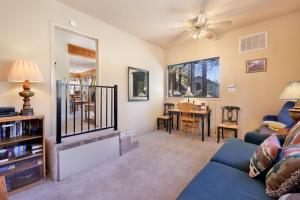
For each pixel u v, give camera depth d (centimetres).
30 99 235
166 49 519
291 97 225
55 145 207
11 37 220
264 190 114
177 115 484
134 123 417
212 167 150
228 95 391
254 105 353
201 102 421
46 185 195
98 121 337
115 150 279
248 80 360
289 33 308
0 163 176
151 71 470
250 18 322
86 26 306
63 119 432
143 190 185
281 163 108
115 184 197
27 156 194
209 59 428
